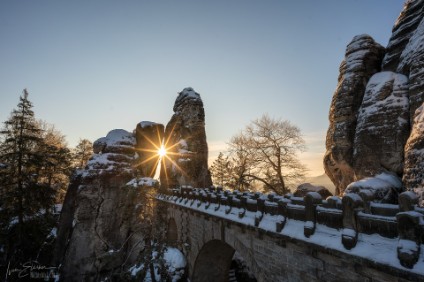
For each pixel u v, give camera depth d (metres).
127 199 19.67
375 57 14.99
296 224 7.10
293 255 7.05
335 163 15.12
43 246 22.48
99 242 20.20
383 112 11.62
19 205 18.56
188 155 31.34
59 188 31.12
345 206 5.64
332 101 16.11
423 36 11.12
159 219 25.42
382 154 11.19
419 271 3.94
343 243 5.39
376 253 4.76
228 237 11.28
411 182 8.48
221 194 13.77
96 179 21.75
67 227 22.77
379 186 9.18
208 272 17.16
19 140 19.06
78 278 19.22
